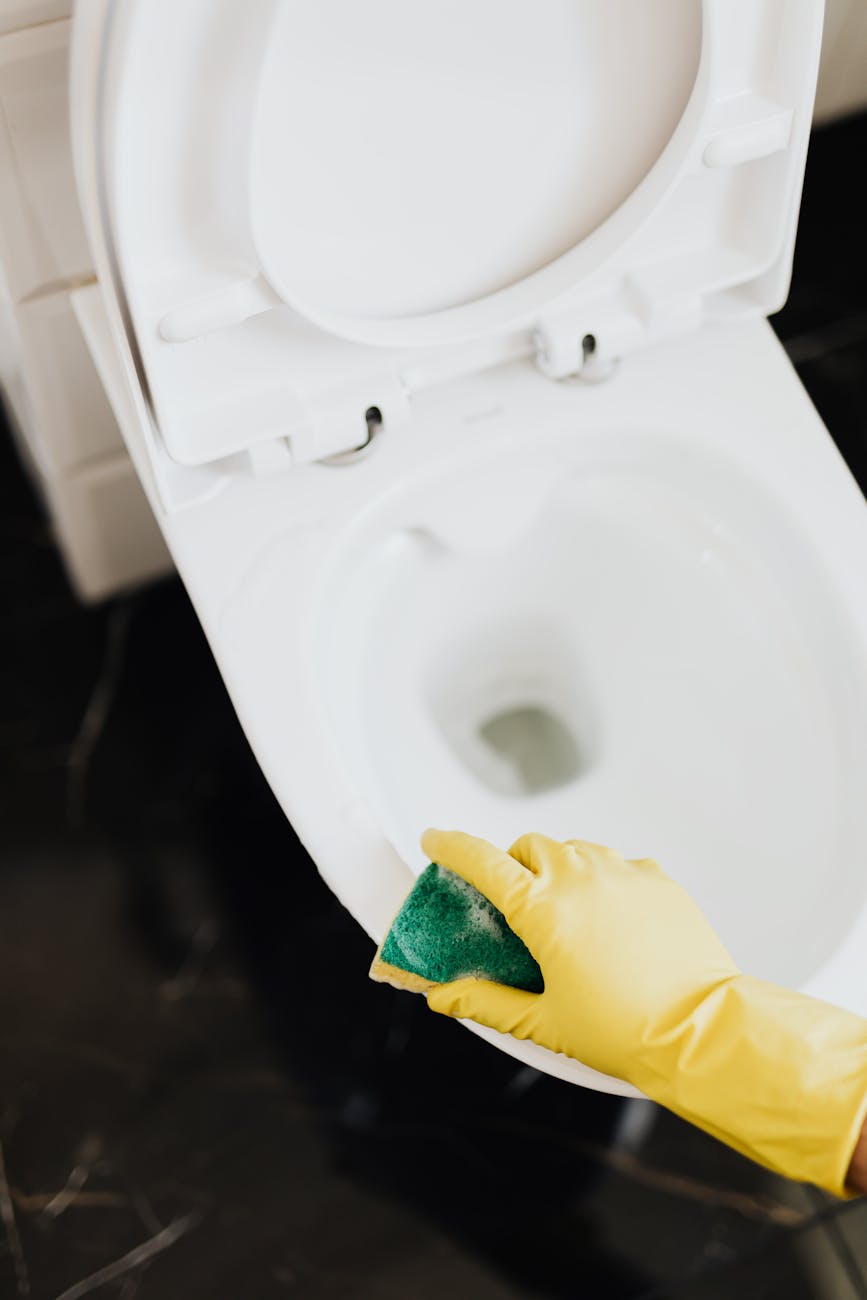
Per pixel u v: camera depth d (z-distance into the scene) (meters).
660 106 0.76
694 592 0.95
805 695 0.89
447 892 0.76
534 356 0.91
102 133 0.65
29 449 1.15
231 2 0.60
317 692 0.82
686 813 0.93
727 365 0.92
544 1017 0.74
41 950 1.17
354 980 1.17
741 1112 0.70
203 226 0.70
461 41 0.69
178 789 1.22
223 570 0.85
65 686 1.24
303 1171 1.12
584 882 0.75
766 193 0.83
